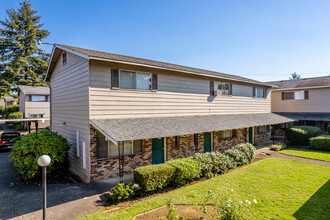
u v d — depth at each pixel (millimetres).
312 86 19094
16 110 30828
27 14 38875
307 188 7039
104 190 7312
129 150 9383
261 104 18125
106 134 7031
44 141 8766
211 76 12844
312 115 18578
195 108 12375
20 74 35875
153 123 9320
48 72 13438
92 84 8305
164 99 10758
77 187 7652
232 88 15031
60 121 11883
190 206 5848
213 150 13273
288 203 5941
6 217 5441
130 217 5234
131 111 9445
